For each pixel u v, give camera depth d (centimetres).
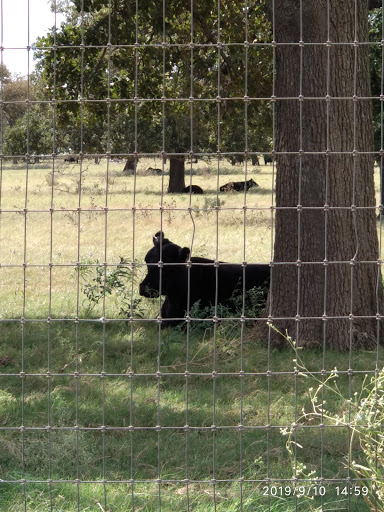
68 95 1161
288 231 770
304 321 771
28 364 717
